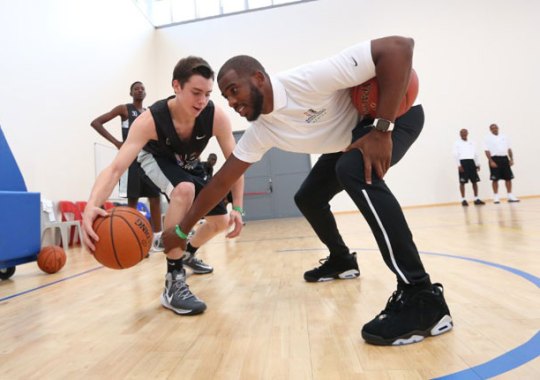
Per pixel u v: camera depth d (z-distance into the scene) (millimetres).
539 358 745
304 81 1027
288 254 2613
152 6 8211
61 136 4723
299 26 7777
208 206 1218
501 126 7203
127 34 6879
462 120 7270
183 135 1534
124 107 3045
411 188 7266
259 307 1317
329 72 987
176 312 1307
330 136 1163
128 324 1229
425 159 7277
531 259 1722
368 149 954
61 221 4258
